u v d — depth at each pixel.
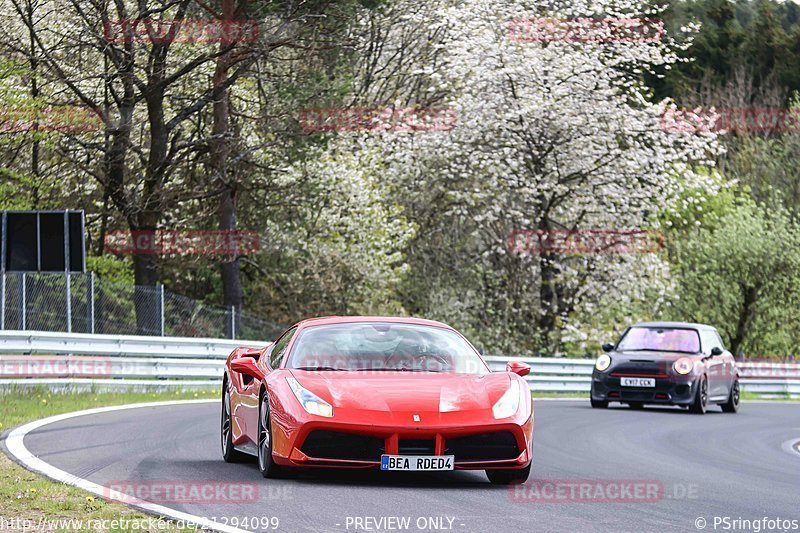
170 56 96.50
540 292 112.81
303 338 28.61
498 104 103.50
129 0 94.50
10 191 91.50
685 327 65.06
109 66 94.50
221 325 73.50
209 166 98.25
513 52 103.50
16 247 56.09
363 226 106.56
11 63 85.88
